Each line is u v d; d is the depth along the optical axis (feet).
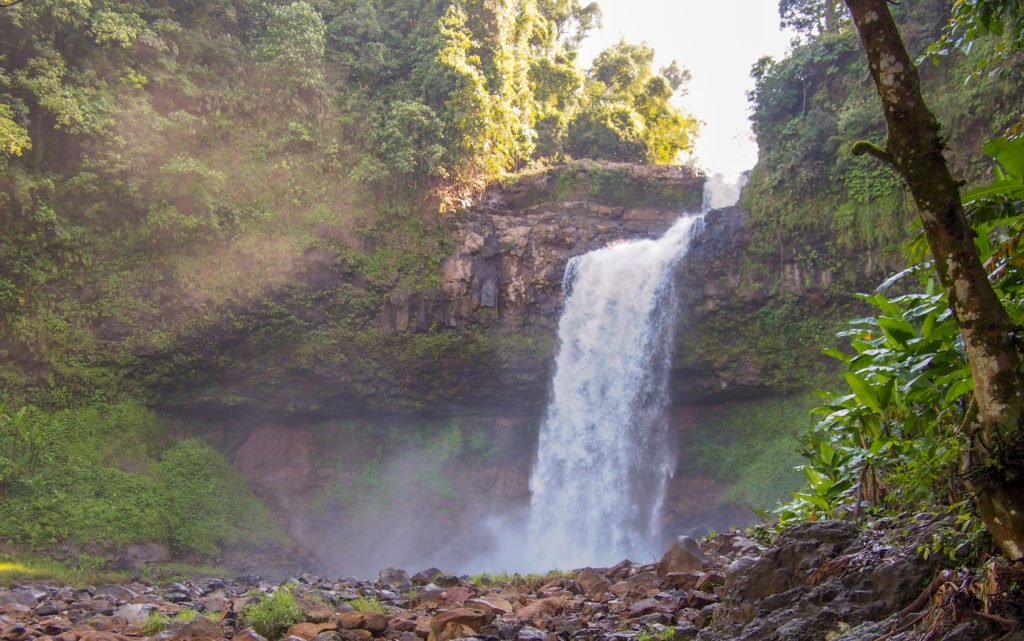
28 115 82.58
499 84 107.55
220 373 89.71
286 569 86.07
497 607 22.25
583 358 101.04
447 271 97.55
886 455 19.11
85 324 82.74
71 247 82.43
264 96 95.91
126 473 79.87
